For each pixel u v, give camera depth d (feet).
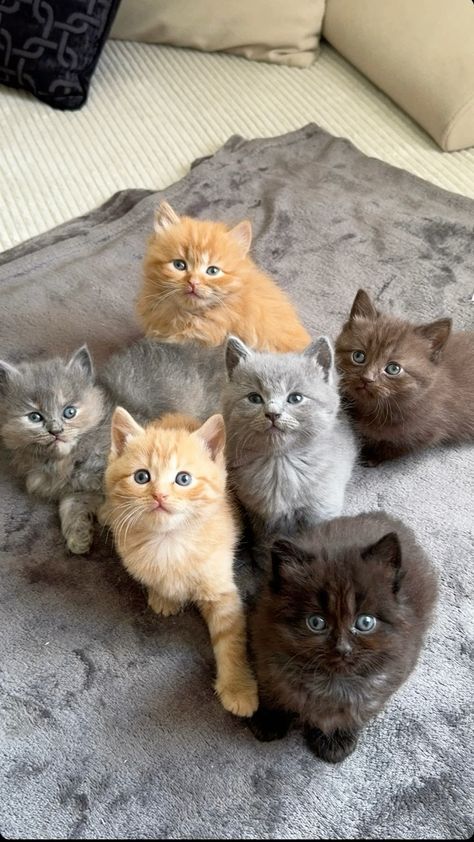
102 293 2.70
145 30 3.52
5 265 2.76
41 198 3.04
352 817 1.65
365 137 3.26
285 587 1.61
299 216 2.90
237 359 1.88
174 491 1.71
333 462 1.93
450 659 1.87
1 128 3.26
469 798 1.67
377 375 2.04
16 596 1.98
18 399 2.04
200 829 1.63
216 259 2.26
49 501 2.17
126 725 1.77
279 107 3.39
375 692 1.59
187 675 1.85
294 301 2.64
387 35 3.21
